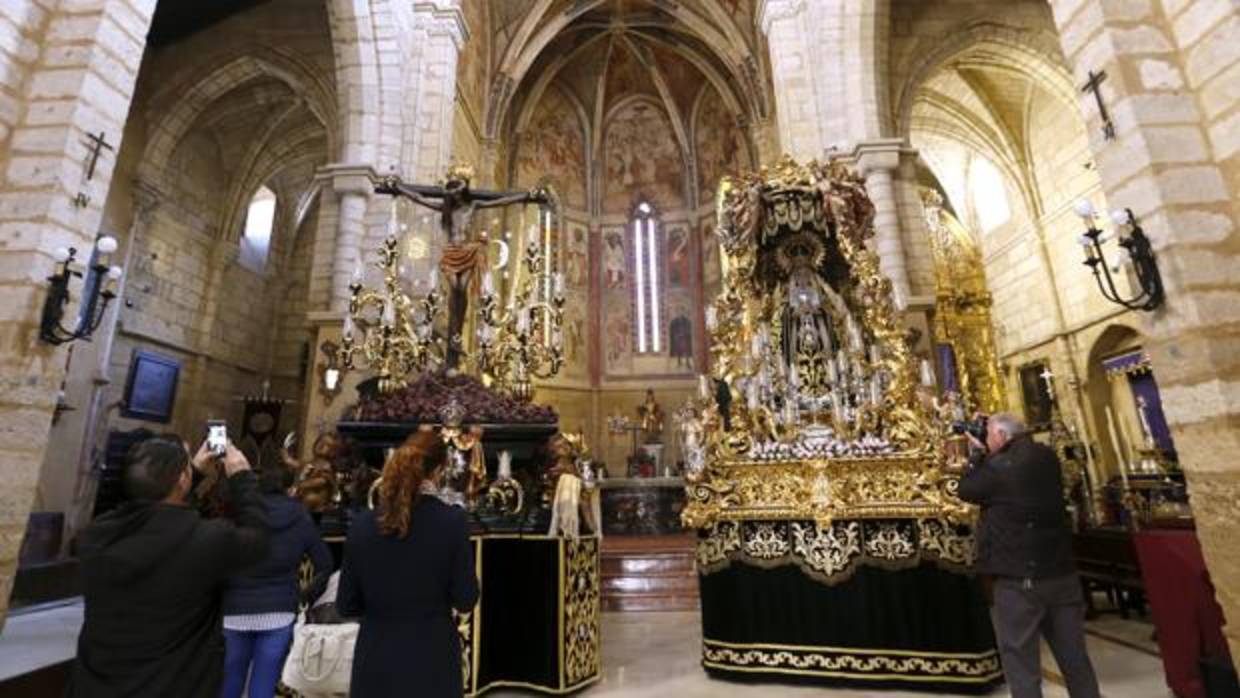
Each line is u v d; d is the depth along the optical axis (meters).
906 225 9.83
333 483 5.51
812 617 4.75
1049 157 14.87
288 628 3.36
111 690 1.95
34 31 4.27
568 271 21.02
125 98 4.53
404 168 10.75
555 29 18.09
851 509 4.79
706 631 5.03
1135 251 3.47
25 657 5.26
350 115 10.44
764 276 6.30
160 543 2.05
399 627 2.26
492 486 5.17
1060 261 14.67
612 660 5.58
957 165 18.03
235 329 16.25
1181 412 3.28
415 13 12.02
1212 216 3.31
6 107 4.07
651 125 22.55
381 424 5.28
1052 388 14.40
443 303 9.03
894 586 4.62
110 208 11.62
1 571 3.61
